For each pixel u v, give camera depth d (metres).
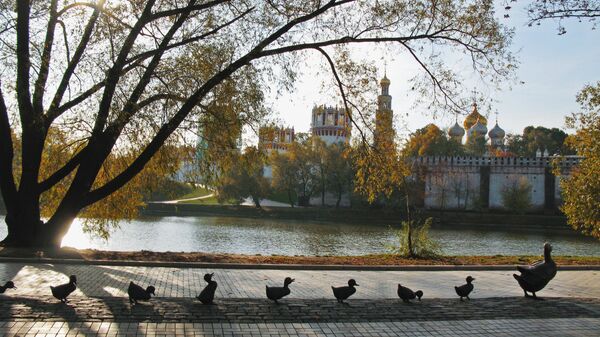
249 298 9.41
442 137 88.44
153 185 20.78
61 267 13.17
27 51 15.62
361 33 16.41
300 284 12.02
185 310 8.19
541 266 10.49
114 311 7.92
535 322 8.60
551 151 107.94
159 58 16.47
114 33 15.92
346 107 17.69
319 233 49.41
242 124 17.69
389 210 70.44
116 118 15.99
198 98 16.38
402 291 9.57
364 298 10.36
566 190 24.25
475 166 74.69
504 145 115.56
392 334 7.60
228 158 19.00
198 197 96.12
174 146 18.83
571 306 9.80
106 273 12.48
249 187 74.81
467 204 74.06
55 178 17.08
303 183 81.12
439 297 10.92
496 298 10.34
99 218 21.53
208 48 16.81
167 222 58.66
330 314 8.46
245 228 53.44
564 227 62.94
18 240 16.41
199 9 16.08
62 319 7.41
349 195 82.56
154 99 16.78
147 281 11.56
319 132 104.81
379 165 18.50
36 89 16.34
